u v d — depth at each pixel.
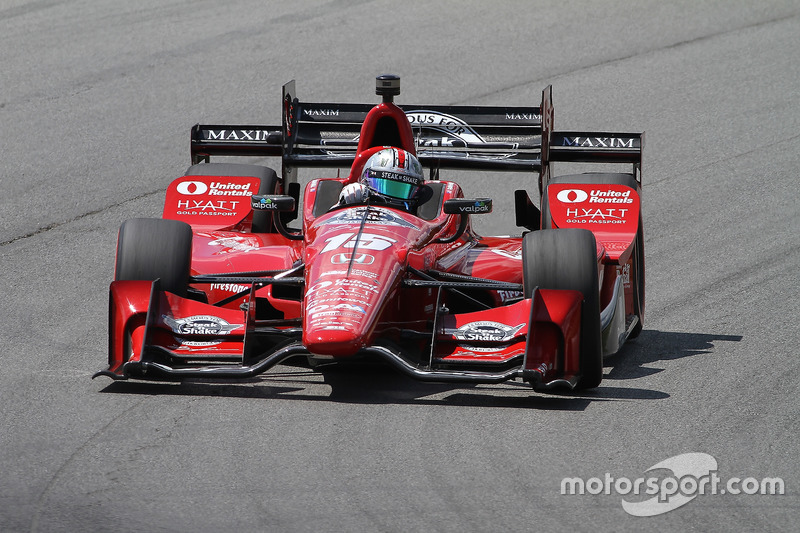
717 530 17.70
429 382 25.06
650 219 41.88
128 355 24.52
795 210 41.94
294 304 27.20
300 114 35.22
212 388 24.38
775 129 52.84
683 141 51.75
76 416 22.41
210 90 58.78
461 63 63.22
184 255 25.64
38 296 32.59
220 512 18.12
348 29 70.19
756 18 71.69
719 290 33.28
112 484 19.14
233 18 72.62
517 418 22.58
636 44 67.06
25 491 18.83
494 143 34.03
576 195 30.56
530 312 23.70
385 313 24.25
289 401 23.53
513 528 17.70
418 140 34.31
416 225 27.31
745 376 25.48
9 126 53.00
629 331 27.83
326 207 29.30
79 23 71.31
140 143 50.94
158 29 69.94
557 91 58.62
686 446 21.12
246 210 31.36
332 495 18.80
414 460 20.31
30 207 42.56
